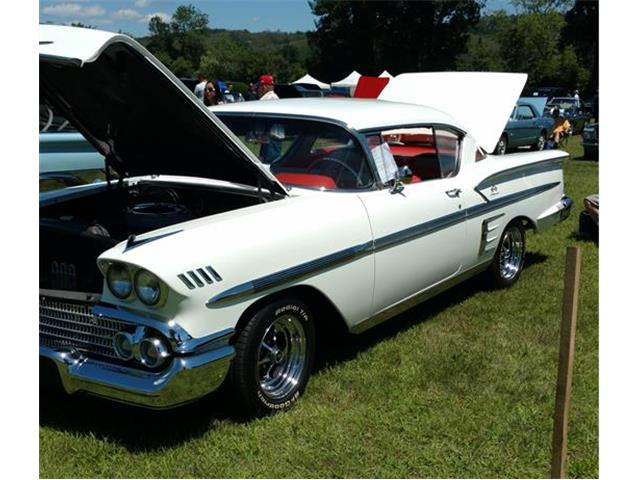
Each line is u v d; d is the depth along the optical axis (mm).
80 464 3027
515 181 5602
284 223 3471
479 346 4449
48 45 3008
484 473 3059
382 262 4039
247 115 4465
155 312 2980
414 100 6160
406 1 54094
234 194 4141
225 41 82562
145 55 3125
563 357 2541
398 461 3107
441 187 4680
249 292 3188
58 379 3232
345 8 56000
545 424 3459
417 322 4898
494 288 5660
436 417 3494
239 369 3262
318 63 58875
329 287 3670
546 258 6754
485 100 5988
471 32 61656
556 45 60156
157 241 3064
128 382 3016
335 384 3816
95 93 3680
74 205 4219
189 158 4066
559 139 19234
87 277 3385
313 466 3059
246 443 3184
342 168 4062
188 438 3240
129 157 4312
